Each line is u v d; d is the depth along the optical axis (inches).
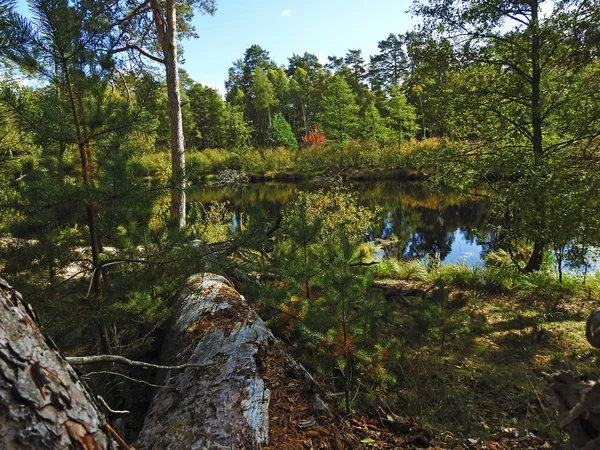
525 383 135.9
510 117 331.0
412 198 823.1
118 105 122.9
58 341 107.8
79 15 114.8
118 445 44.1
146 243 140.6
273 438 75.7
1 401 33.8
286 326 156.5
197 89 1801.2
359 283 135.9
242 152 1523.1
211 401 83.1
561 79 299.4
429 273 319.3
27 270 117.5
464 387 133.4
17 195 122.2
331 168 1327.5
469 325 198.1
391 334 177.2
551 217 252.7
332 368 133.3
